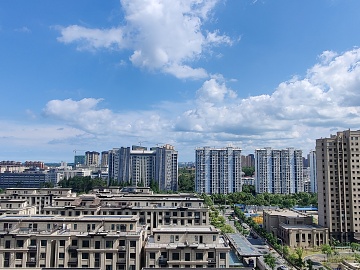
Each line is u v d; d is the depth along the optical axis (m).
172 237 106.69
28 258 104.19
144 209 162.62
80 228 112.88
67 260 104.12
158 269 83.62
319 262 160.38
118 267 104.00
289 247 187.75
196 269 83.19
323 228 193.50
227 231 191.50
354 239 197.88
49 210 161.50
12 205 187.50
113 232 109.19
